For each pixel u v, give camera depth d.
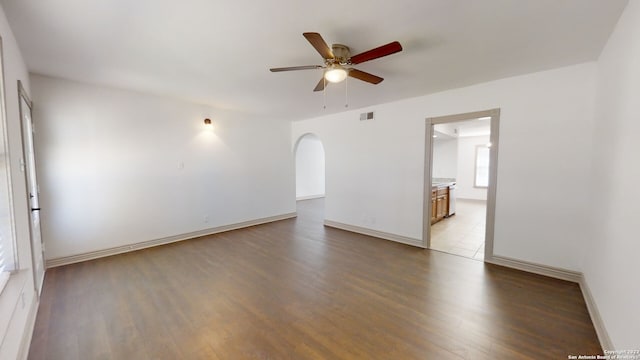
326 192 5.41
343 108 4.74
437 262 3.41
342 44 2.22
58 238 3.28
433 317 2.20
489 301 2.44
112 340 1.94
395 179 4.27
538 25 1.93
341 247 4.02
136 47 2.30
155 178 4.07
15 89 2.11
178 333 2.02
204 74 2.99
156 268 3.23
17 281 1.83
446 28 1.98
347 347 1.86
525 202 3.07
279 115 5.44
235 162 5.09
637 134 1.53
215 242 4.29
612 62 2.05
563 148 2.81
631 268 1.52
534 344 1.87
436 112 3.74
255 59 2.56
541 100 2.91
